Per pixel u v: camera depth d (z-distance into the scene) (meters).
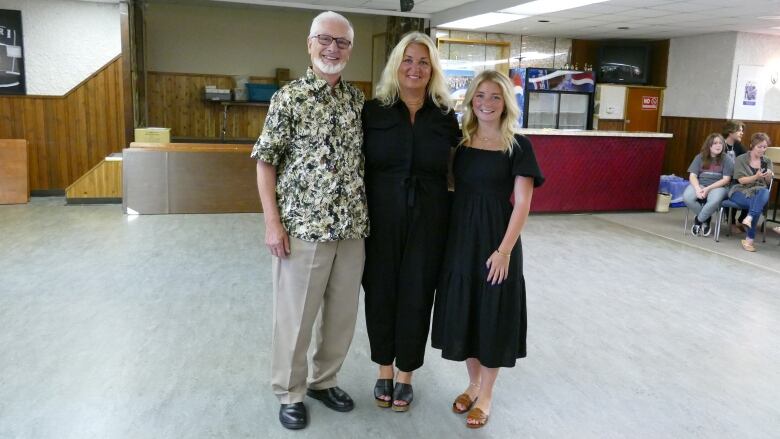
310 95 2.25
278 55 11.97
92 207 7.27
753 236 5.89
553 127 10.72
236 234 6.00
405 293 2.47
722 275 4.96
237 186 7.13
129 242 5.55
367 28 12.43
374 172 2.44
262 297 4.08
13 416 2.48
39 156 7.92
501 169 2.35
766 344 3.49
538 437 2.46
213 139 11.32
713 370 3.12
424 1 8.49
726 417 2.65
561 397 2.79
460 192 2.43
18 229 6.00
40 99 7.82
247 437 2.40
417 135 2.37
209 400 2.68
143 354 3.13
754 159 6.06
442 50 10.28
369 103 2.43
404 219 2.40
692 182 6.47
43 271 4.55
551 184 7.57
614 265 5.20
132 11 8.09
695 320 3.86
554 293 4.35
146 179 6.87
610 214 7.80
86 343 3.24
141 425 2.45
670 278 4.84
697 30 9.37
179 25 11.33
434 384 2.90
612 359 3.22
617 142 7.70
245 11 11.66
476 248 2.39
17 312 3.67
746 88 9.50
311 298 2.38
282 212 2.34
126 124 7.93
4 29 7.65
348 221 2.33
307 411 2.61
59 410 2.54
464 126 2.43
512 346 2.42
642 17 8.28
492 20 8.94
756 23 8.38
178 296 4.06
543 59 11.03
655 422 2.59
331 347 2.56
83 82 7.88
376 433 2.46
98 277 4.43
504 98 2.33
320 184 2.28
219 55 11.65
